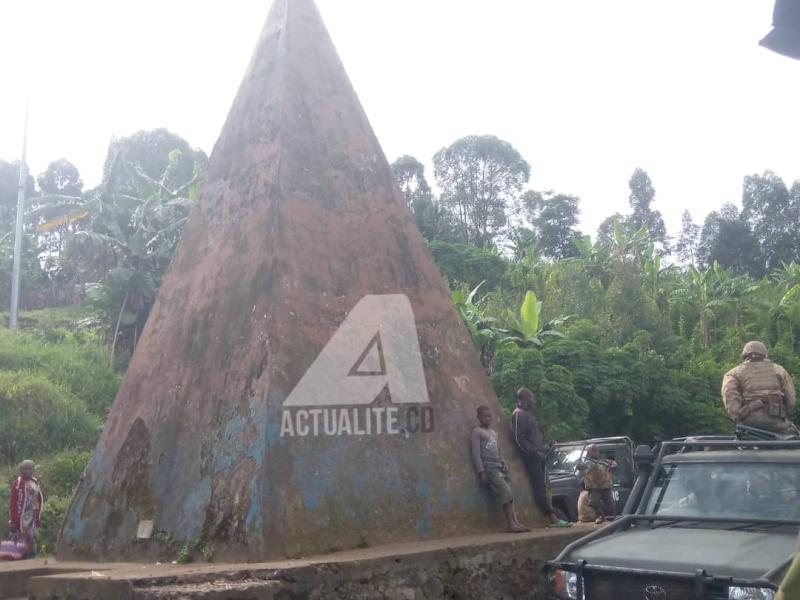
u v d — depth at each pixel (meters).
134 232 26.50
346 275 8.47
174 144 47.91
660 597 4.84
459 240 52.12
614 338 29.62
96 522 8.08
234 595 5.44
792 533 5.26
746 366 7.26
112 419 8.71
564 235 58.53
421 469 8.13
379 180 9.44
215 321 8.23
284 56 9.12
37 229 37.06
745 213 65.50
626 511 6.09
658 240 64.62
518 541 7.75
